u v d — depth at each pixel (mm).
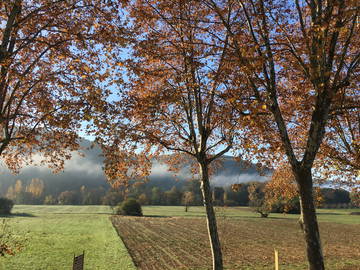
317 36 8219
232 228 51531
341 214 96688
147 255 27000
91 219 68688
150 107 12773
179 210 112750
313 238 8539
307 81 11797
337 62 11695
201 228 51031
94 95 11609
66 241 33875
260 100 9266
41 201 170875
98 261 23656
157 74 12961
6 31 10266
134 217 77438
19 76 10484
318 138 8930
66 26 11891
